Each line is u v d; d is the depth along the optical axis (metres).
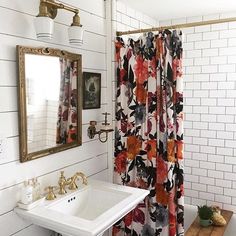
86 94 1.99
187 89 2.88
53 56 1.66
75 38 1.65
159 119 2.06
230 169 2.74
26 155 1.51
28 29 1.52
